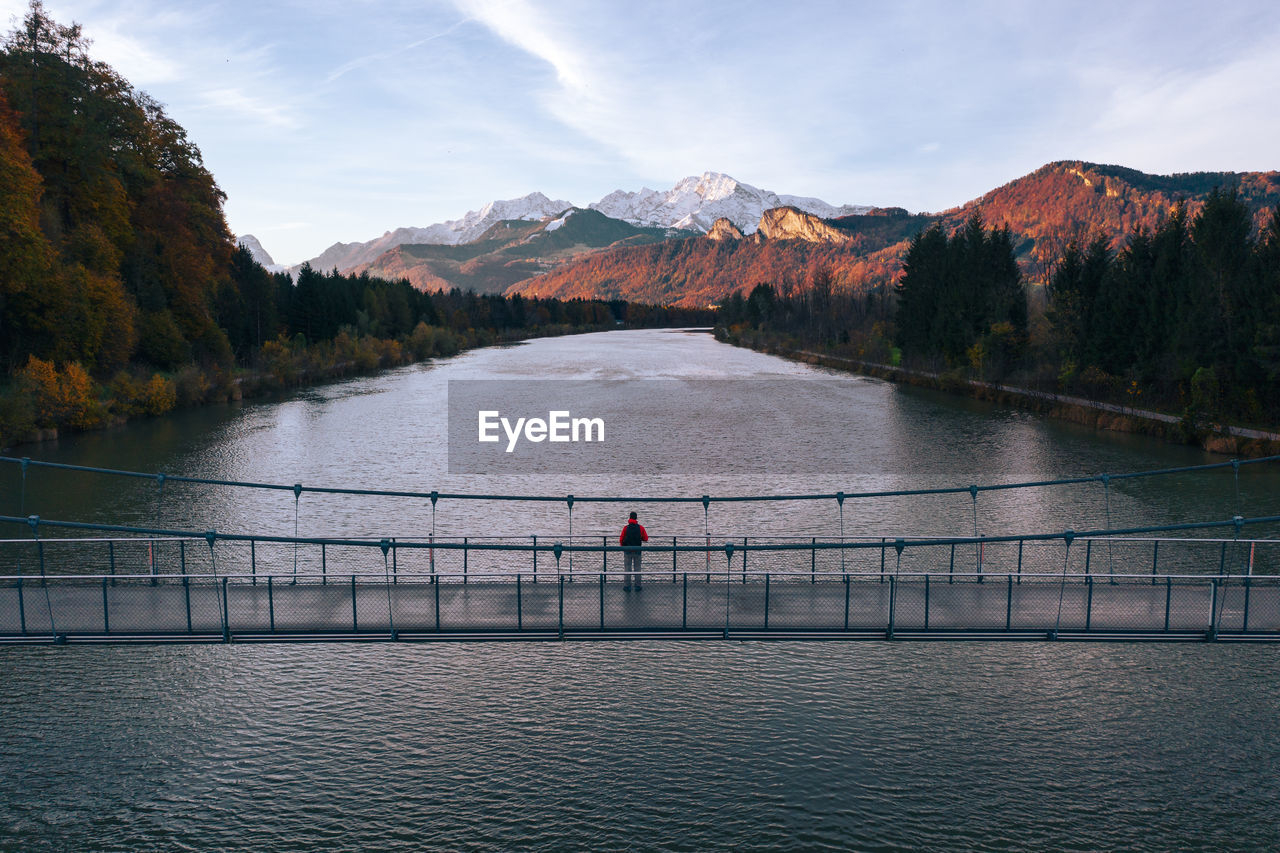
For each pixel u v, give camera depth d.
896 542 22.86
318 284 144.12
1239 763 21.81
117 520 43.06
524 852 18.44
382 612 23.17
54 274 71.94
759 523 43.59
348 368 131.50
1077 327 87.62
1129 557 37.25
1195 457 59.59
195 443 66.12
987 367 102.44
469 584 26.06
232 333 115.94
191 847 18.61
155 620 22.48
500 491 51.81
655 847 18.59
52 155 80.69
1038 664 27.42
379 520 44.03
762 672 26.94
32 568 34.38
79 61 85.19
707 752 22.23
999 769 21.56
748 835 18.98
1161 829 19.31
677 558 37.19
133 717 23.84
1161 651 28.28
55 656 27.64
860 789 20.70
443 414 85.25
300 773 21.31
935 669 27.11
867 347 142.62
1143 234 82.75
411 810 19.86
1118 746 22.62
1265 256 64.81
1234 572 34.47
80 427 69.81
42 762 21.67
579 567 35.75
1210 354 66.56
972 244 114.75
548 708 24.58
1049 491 50.53
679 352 194.88
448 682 26.17
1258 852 18.58
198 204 100.25
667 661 27.75
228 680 26.17
